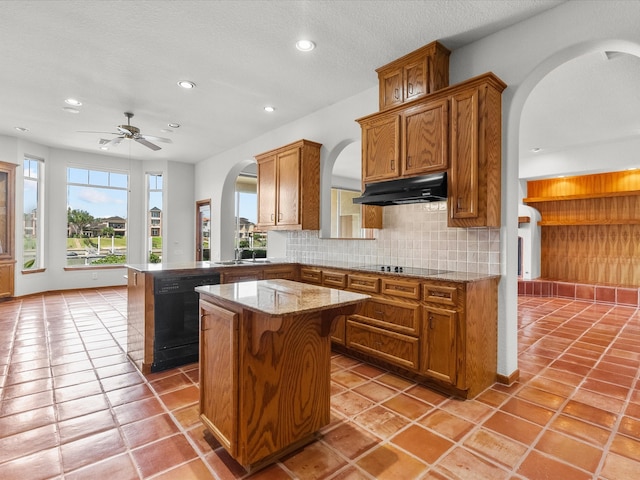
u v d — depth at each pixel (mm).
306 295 1841
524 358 3168
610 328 4199
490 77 2365
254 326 1599
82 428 1991
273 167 4504
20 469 1635
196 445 1845
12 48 2854
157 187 7363
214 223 6688
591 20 2154
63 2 2275
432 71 2746
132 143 5961
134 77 3379
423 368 2545
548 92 3547
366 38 2684
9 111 4352
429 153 2688
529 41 2424
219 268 3322
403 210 3406
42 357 3119
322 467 1675
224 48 2850
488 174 2414
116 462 1699
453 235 2984
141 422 2064
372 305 2932
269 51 2891
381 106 3146
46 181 6250
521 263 6773
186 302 3047
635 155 5195
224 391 1707
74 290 6613
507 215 2568
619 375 2777
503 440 1894
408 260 3361
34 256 6164
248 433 1608
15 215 5672
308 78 3385
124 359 3104
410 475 1619
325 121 4152
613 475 1614
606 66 3020
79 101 4004
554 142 5398
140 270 2881
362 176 3209
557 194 6707
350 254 3963
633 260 5992
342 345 3205
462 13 2371
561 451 1797
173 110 4262
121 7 2332
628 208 6004
